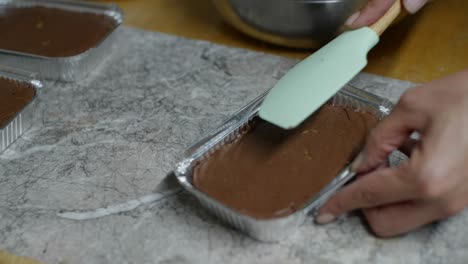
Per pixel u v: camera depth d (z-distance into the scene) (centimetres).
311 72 75
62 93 94
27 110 86
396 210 67
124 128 87
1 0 108
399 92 91
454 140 60
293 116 70
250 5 95
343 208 68
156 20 111
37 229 73
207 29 108
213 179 71
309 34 96
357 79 94
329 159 72
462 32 103
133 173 80
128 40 106
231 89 94
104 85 96
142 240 71
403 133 66
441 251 68
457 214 72
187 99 92
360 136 75
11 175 80
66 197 77
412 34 104
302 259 68
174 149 83
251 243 70
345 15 92
